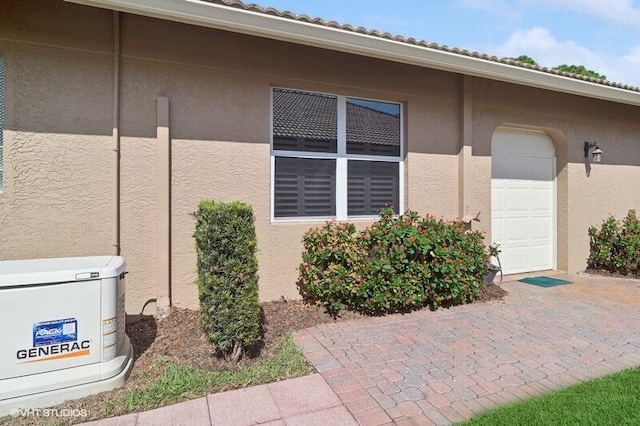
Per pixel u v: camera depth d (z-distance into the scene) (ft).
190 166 14.67
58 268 9.21
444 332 13.24
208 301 10.44
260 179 15.75
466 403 8.79
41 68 12.71
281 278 16.21
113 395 8.89
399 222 16.25
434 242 15.97
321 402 8.77
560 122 23.36
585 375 10.19
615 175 25.54
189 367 10.23
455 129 20.04
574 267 24.09
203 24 12.44
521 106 21.80
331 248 15.02
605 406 8.46
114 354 9.41
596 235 24.11
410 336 12.85
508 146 22.91
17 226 12.54
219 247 10.40
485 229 20.88
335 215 17.51
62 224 13.05
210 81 14.89
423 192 19.22
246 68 15.38
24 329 8.41
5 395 8.18
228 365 10.45
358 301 14.98
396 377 10.00
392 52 15.29
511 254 23.24
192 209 14.69
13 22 12.34
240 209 10.73
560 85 19.83
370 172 18.33
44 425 7.86
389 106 18.79
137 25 13.78
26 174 12.61
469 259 16.44
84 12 13.11
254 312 10.83
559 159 24.25
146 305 14.14
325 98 17.33
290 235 16.35
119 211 13.71
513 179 23.13
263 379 9.76
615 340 12.67
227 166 15.21
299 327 13.61
